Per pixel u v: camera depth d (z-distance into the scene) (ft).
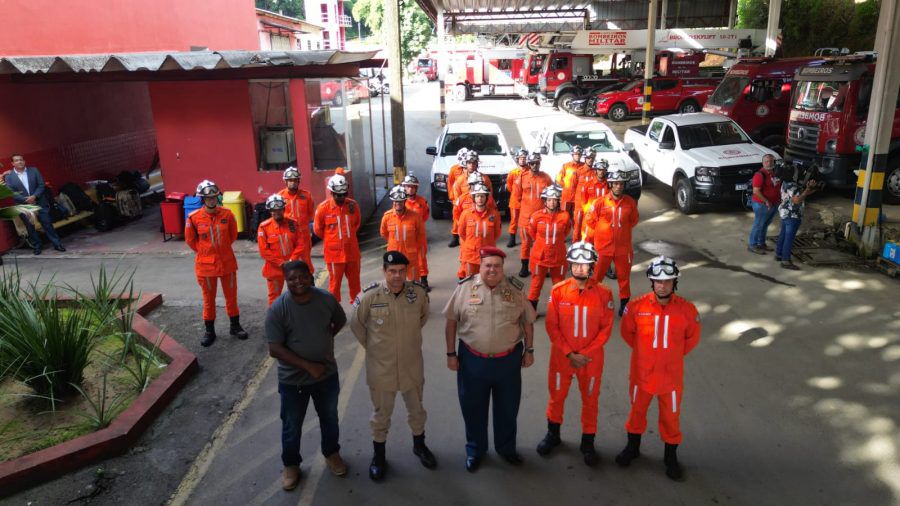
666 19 99.86
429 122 87.30
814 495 14.10
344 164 35.68
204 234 21.13
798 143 40.88
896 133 37.19
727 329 22.66
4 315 18.08
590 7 97.66
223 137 34.42
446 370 20.31
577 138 41.65
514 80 116.57
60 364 17.89
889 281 26.81
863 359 20.21
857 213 30.17
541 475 14.99
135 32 44.45
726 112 50.26
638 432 14.97
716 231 35.09
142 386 18.79
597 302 14.42
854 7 82.69
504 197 37.83
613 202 21.85
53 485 14.83
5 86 34.40
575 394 18.69
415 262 24.31
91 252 34.17
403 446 16.31
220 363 21.02
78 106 41.01
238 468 15.48
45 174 37.68
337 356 21.47
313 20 202.59
